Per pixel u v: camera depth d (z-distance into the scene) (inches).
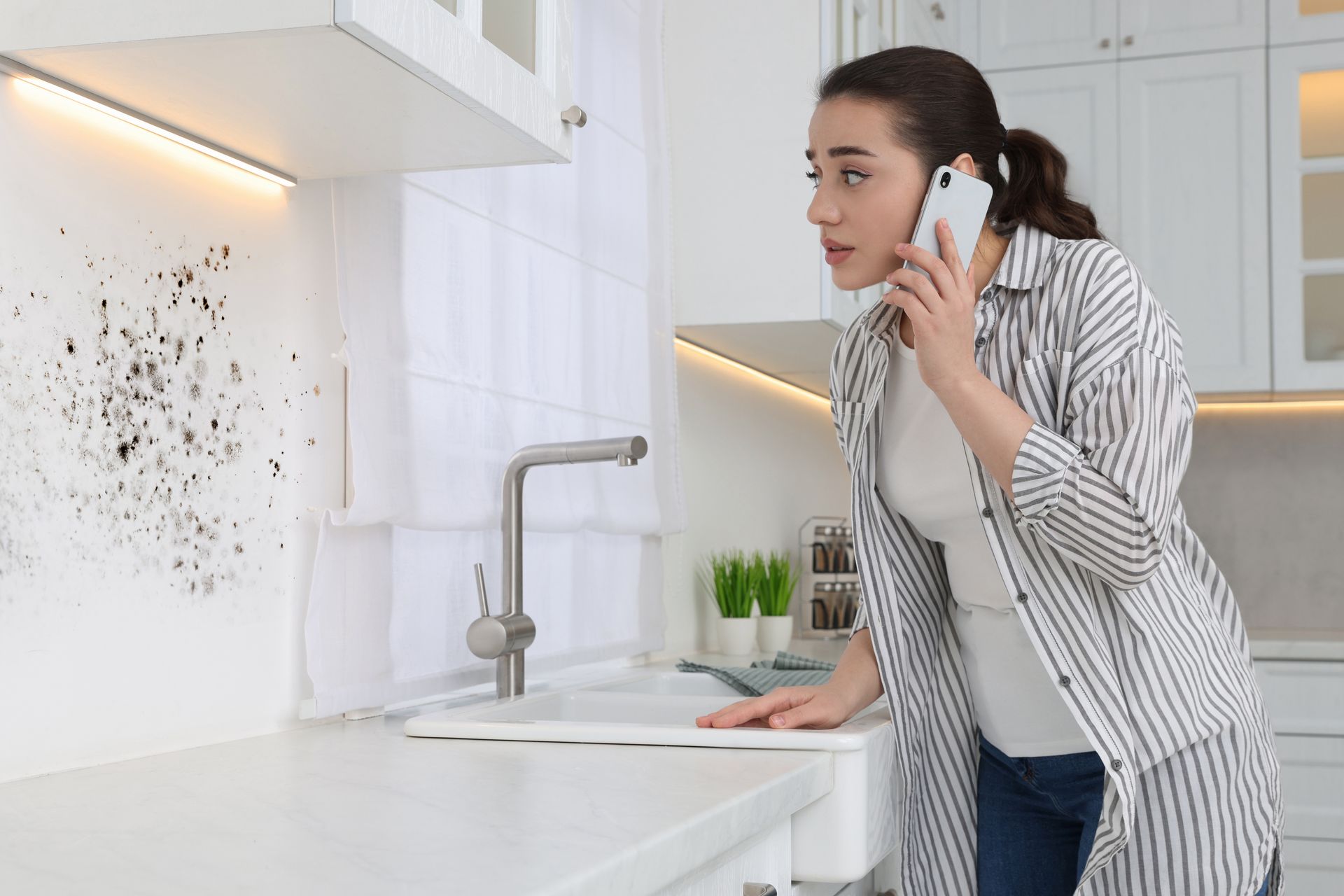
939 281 38.7
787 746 41.2
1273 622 136.0
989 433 38.7
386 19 33.9
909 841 50.7
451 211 57.9
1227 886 41.6
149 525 41.8
